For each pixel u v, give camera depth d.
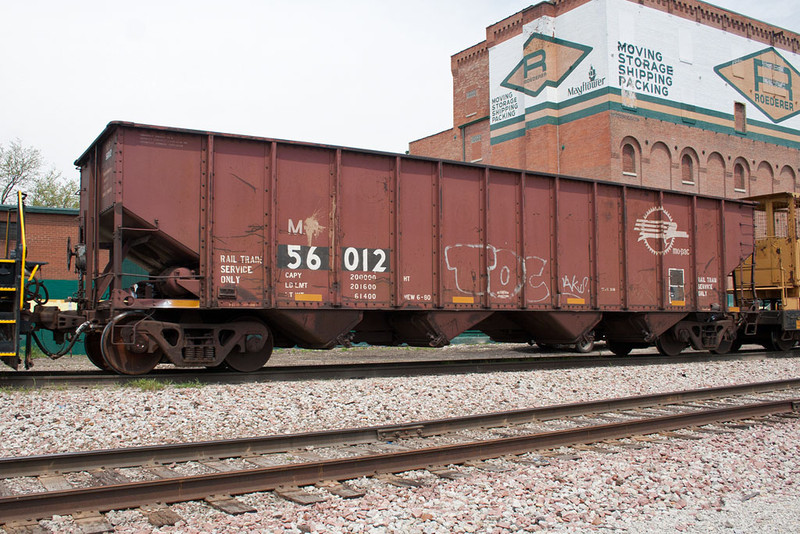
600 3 30.31
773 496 5.48
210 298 10.65
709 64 34.16
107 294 11.56
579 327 14.55
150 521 4.41
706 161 33.59
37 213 19.38
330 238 11.70
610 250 15.02
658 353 17.77
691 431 7.88
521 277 13.63
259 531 4.32
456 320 13.00
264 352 11.54
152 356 10.52
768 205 18.62
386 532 4.40
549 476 5.74
